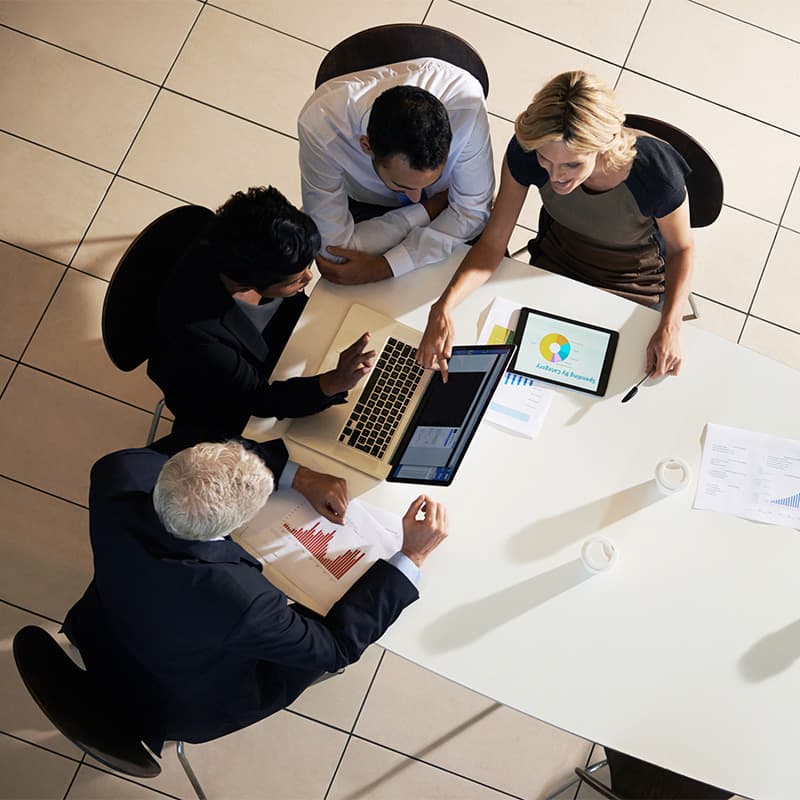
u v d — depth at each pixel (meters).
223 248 1.73
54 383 2.67
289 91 2.98
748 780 1.70
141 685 1.78
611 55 3.04
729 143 2.98
